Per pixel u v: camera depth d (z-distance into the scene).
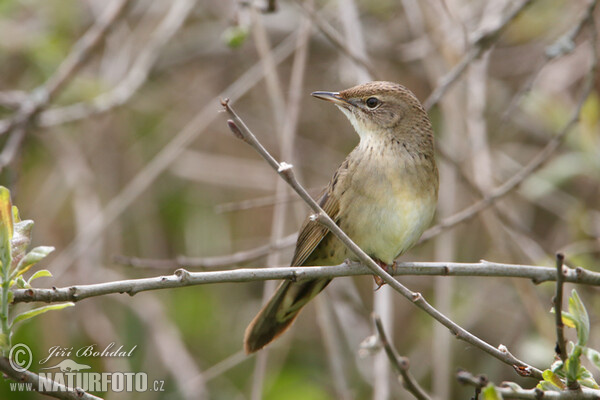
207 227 13.75
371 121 8.70
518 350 12.22
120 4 11.56
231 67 14.60
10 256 5.66
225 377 12.45
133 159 13.85
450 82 9.90
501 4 12.46
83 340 12.12
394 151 8.47
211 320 12.99
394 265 8.01
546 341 10.80
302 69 11.16
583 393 5.84
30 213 13.27
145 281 6.20
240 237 14.05
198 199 14.05
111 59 13.52
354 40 11.50
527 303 10.98
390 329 9.89
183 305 13.07
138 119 14.19
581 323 5.86
